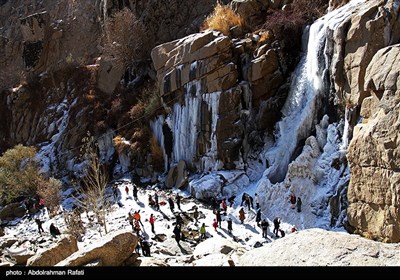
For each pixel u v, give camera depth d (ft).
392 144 55.57
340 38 75.56
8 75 181.57
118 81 148.15
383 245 21.88
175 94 108.88
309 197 76.18
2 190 114.42
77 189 109.81
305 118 84.94
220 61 98.89
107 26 160.35
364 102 67.31
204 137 100.53
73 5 186.80
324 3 100.01
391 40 69.15
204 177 95.25
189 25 143.74
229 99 97.55
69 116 150.82
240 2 113.80
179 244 69.46
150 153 113.70
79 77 162.09
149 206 91.15
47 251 31.53
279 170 86.48
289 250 22.35
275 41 99.55
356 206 62.95
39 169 127.85
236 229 75.72
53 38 181.16
